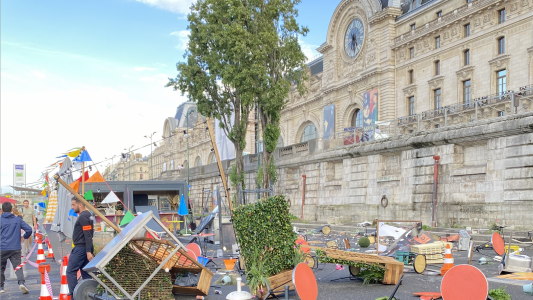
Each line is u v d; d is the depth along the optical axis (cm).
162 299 799
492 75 3462
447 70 3875
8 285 1116
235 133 3144
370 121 4591
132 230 756
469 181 2236
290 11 2842
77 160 1656
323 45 5381
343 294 888
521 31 3244
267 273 845
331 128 5209
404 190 2625
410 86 4250
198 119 8881
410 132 2706
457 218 2262
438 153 2420
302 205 3569
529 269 1052
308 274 753
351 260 959
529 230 1883
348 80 4984
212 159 8094
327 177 3366
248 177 4428
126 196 2792
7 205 1003
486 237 1795
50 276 1258
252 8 2841
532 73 3156
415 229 1252
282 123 6612
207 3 2848
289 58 2872
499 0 3366
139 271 779
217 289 962
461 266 651
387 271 970
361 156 3008
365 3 4659
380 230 1288
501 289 820
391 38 4456
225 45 2797
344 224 2938
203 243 1769
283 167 3925
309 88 5841
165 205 3869
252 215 878
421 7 4194
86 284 791
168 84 3108
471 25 3662
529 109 2036
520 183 1961
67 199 1545
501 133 2061
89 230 846
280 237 874
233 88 2944
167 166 10888
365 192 2970
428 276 1058
